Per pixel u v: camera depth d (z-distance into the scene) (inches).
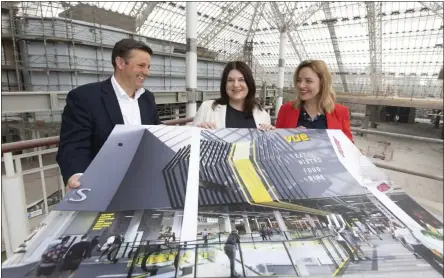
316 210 29.6
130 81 57.4
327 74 63.9
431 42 605.3
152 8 535.5
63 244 24.6
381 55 704.4
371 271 22.1
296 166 37.2
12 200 65.4
